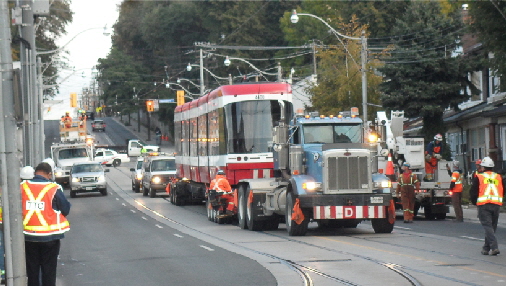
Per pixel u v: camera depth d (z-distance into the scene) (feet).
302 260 69.72
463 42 202.18
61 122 256.11
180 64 448.24
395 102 198.18
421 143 126.41
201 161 138.51
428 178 124.88
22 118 45.55
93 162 214.28
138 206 168.86
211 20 427.74
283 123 97.86
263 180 106.11
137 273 65.05
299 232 94.12
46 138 483.10
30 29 113.50
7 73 45.19
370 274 59.77
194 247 84.74
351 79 227.61
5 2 45.44
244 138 116.06
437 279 56.24
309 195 90.38
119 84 487.61
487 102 197.47
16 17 113.09
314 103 240.32
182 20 441.27
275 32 419.95
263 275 61.41
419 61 196.03
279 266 66.54
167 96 452.76
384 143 95.50
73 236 103.45
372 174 93.56
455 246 78.48
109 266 70.38
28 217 48.67
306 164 94.58
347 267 64.08
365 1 327.47
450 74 198.18
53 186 49.37
